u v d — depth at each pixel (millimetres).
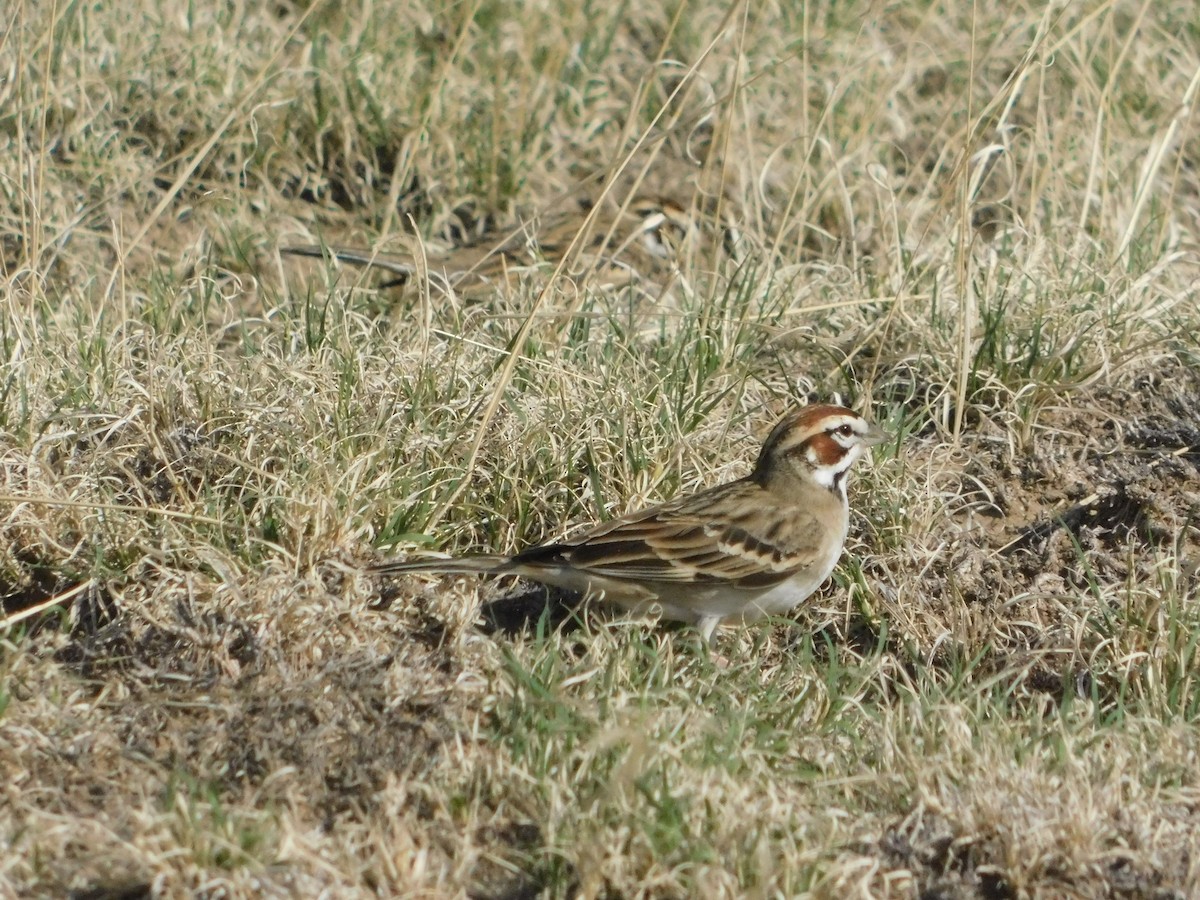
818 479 10688
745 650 10594
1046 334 13391
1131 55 18375
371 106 17125
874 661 10156
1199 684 9945
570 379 12195
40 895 7672
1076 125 17406
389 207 15930
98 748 8797
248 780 8672
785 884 7902
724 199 16922
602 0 19219
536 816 8398
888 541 11375
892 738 9109
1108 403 12938
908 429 12211
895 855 8484
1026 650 10578
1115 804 8719
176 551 10188
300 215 16594
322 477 10703
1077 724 9477
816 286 14547
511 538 11086
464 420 11594
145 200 15992
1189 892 8320
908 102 18375
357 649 9625
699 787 8367
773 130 17891
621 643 9953
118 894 7699
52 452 11188
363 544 10477
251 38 17922
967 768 8961
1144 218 15805
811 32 18922
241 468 11016
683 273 15062
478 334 13055
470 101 17656
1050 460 12328
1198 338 13352
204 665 9500
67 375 11844
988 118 15305
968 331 12594
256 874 7723
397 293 15102
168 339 12609
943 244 14320
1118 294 13828
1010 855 8375
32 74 16203
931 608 10953
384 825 8312
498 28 18641
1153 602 10500
